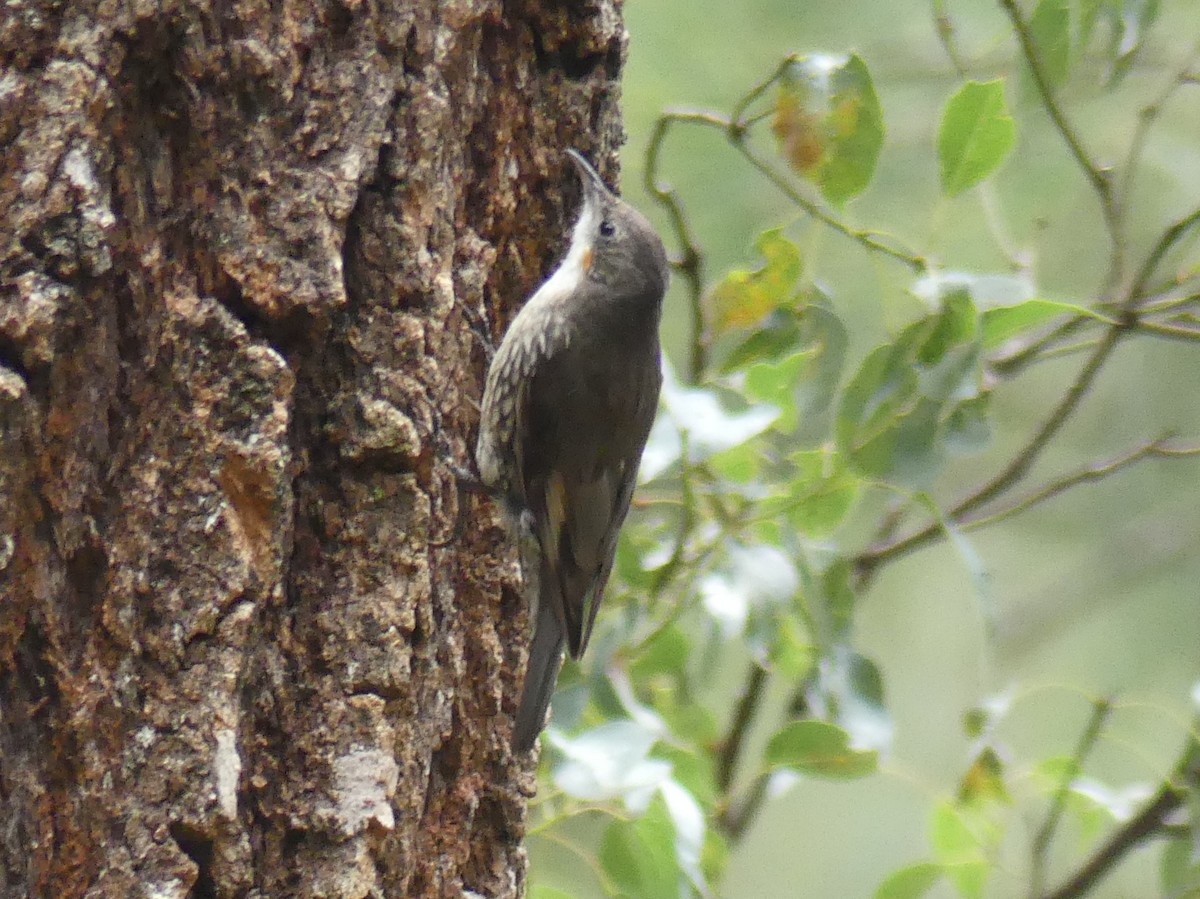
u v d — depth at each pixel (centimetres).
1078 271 1453
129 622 576
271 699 620
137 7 582
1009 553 1780
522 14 771
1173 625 1655
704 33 1350
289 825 616
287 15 631
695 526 982
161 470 590
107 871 566
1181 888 1004
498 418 822
